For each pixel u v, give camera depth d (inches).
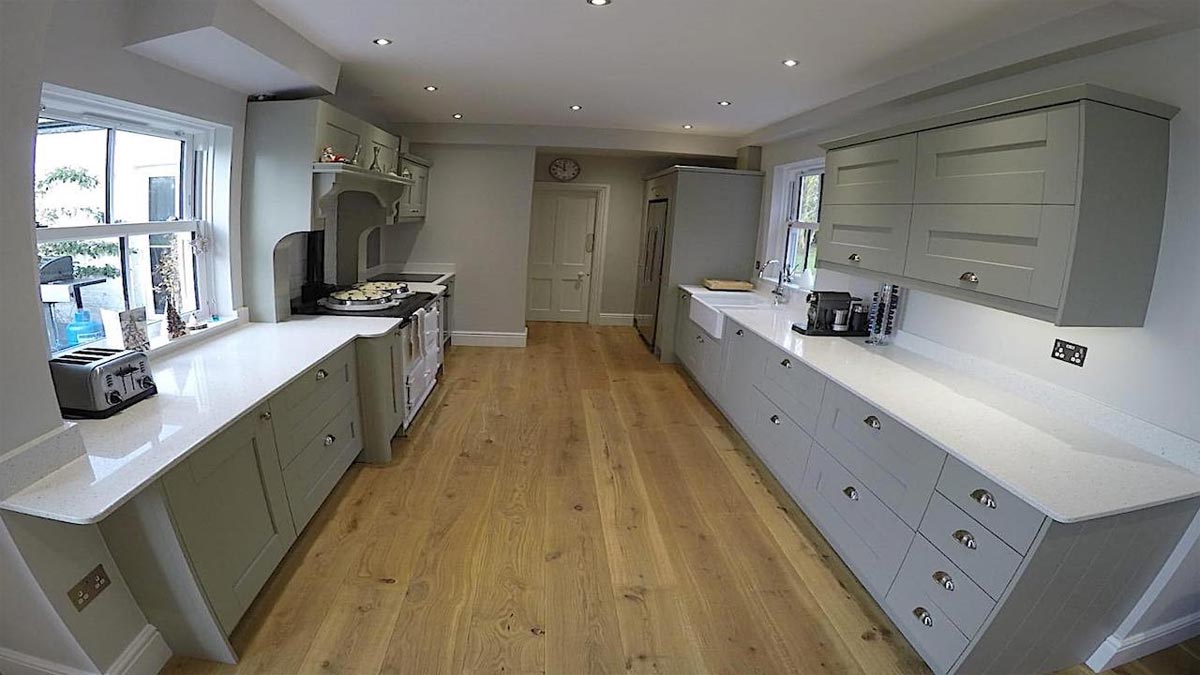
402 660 75.1
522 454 139.9
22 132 54.6
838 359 114.1
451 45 110.2
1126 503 62.2
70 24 71.3
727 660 78.2
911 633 80.9
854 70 113.4
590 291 298.8
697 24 93.0
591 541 104.1
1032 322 92.2
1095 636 77.1
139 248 97.0
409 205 201.5
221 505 72.5
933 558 76.7
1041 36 84.0
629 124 203.8
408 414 147.3
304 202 117.3
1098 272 72.4
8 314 54.1
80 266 84.9
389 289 164.2
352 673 72.7
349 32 103.0
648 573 95.7
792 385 120.9
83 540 62.4
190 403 76.9
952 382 101.0
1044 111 74.2
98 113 85.4
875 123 138.9
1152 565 71.8
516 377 204.1
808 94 136.6
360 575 91.4
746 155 219.3
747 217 219.8
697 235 220.1
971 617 70.1
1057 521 59.7
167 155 103.3
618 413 172.7
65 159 81.0
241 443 76.7
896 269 107.1
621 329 290.8
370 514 109.6
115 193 90.8
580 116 191.8
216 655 72.9
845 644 82.1
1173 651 82.1
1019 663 74.6
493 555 98.3
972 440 76.3
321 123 117.0
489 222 233.5
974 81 101.7
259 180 117.4
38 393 57.3
